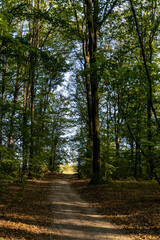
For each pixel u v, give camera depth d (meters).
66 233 6.07
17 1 15.43
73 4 16.31
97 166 14.62
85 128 22.73
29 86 17.64
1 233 5.41
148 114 14.57
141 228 6.07
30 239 5.35
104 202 9.80
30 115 14.79
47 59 14.52
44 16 15.26
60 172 34.78
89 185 14.42
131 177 17.02
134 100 9.41
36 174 18.33
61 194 12.65
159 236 5.36
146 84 8.70
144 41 15.08
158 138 9.34
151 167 9.39
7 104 12.16
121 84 8.84
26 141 13.69
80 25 20.09
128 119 9.78
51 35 23.31
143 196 9.92
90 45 14.73
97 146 14.70
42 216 7.59
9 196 10.26
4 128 12.76
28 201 9.74
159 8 14.29
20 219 6.88
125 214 7.57
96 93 15.02
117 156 18.16
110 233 6.01
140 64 8.55
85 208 9.10
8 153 9.37
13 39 7.77
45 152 16.92
